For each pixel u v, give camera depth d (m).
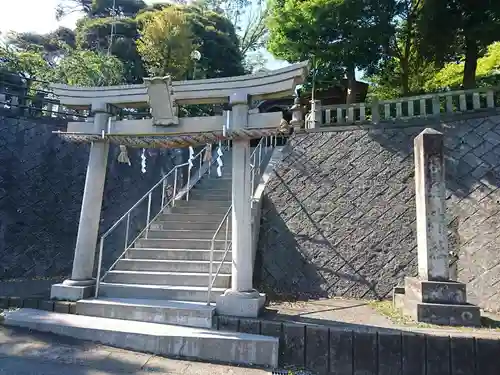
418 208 6.29
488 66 16.59
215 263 6.56
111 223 9.50
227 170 11.83
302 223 8.70
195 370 4.19
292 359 4.64
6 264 7.96
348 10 12.04
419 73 17.11
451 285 5.44
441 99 12.27
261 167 11.49
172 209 9.05
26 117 9.30
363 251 7.99
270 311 5.71
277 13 13.73
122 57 17.77
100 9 25.89
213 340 4.57
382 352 4.50
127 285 6.07
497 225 7.25
